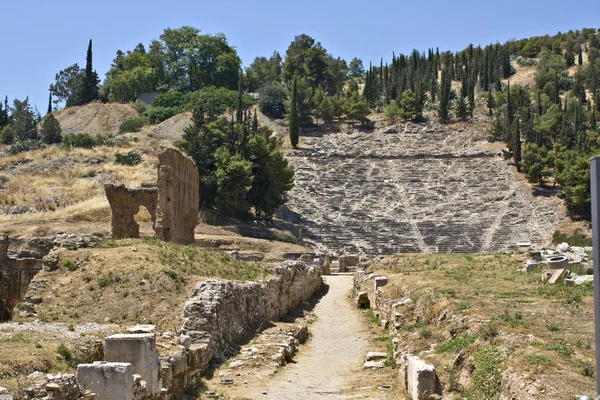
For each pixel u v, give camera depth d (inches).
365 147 5167.3
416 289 1177.4
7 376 552.7
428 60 7839.6
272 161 3373.5
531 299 983.6
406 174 4549.7
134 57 7534.5
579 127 4662.9
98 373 559.5
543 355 636.1
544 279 1202.6
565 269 1198.3
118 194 2098.9
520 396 574.6
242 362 935.0
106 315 1048.8
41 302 1098.1
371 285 1596.9
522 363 622.2
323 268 2491.4
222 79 7165.4
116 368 559.2
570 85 7204.7
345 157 4864.7
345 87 7578.7
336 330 1343.5
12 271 1306.6
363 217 3779.5
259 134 3464.6
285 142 5206.7
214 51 7317.9
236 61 7288.4
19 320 994.7
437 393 679.7
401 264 1847.9
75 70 7652.6
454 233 3523.6
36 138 5575.8
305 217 3732.8
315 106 5802.2
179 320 1005.8
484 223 3661.4
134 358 630.5
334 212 3870.6
